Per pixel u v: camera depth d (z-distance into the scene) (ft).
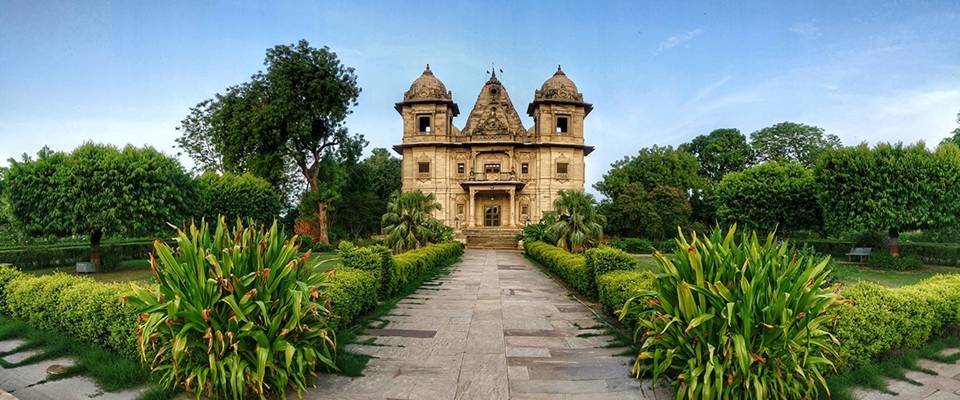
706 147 173.27
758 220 94.58
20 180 61.87
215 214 100.73
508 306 36.94
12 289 28.53
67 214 62.80
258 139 126.11
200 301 16.16
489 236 138.51
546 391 18.47
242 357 16.51
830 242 92.89
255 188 108.88
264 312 15.97
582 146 150.41
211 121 134.72
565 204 77.77
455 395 18.03
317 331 18.08
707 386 15.14
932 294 24.58
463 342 25.61
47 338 24.03
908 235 116.78
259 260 17.21
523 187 150.20
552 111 149.59
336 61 136.36
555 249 69.72
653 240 134.31
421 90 151.33
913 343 22.65
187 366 16.56
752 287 15.44
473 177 147.84
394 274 41.78
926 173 66.23
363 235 175.42
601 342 25.64
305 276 18.92
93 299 22.22
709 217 154.30
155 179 67.56
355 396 17.84
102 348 22.03
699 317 15.43
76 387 18.49
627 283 27.99
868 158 70.18
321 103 131.75
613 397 17.85
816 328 16.34
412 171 151.64
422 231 81.51
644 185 154.71
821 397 17.28
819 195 77.46
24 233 65.36
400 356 22.88
